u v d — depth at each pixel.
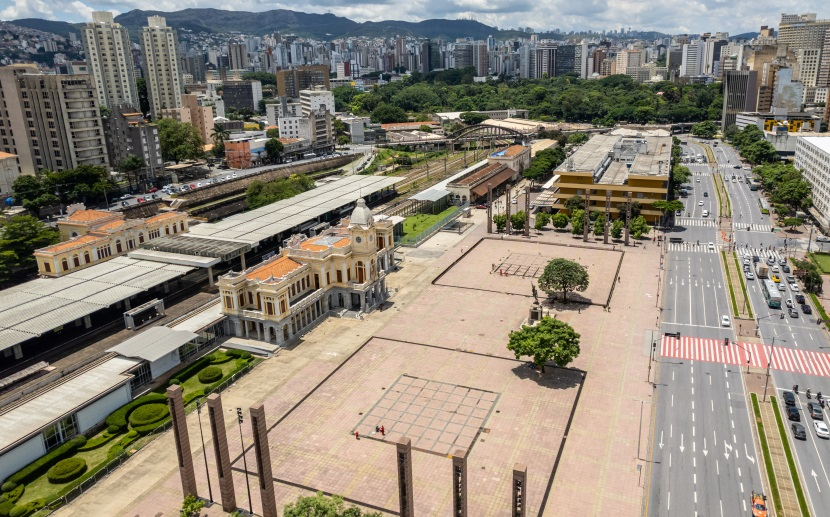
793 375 132.00
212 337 151.25
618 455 106.81
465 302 176.25
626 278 191.50
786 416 117.19
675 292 179.75
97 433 117.12
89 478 101.81
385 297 180.88
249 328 153.88
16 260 186.25
